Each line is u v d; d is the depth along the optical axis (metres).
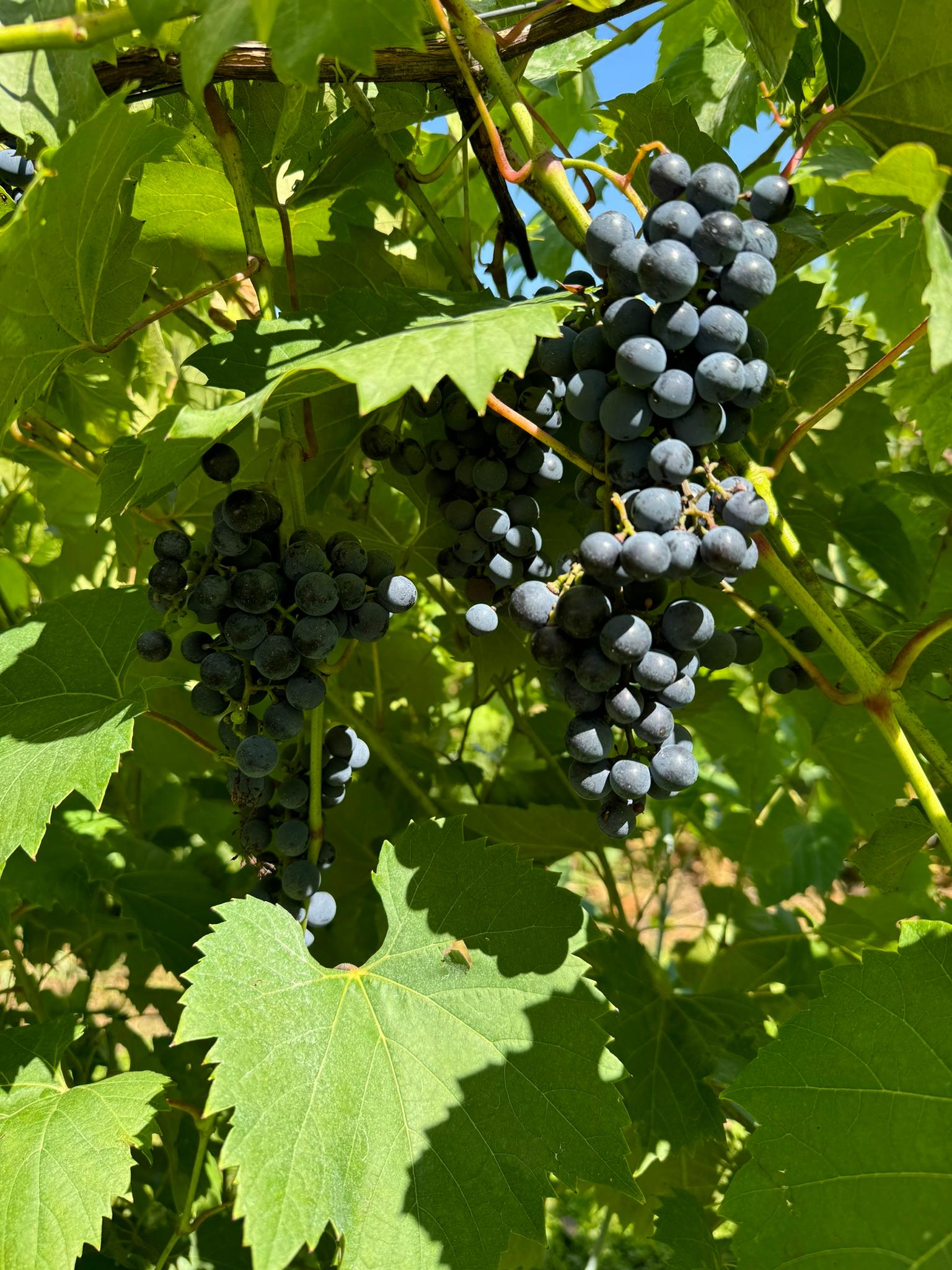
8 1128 0.34
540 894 0.35
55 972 0.71
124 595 0.38
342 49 0.26
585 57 0.52
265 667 0.31
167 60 0.34
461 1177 0.31
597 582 0.29
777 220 0.29
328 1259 0.53
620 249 0.27
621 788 0.29
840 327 0.53
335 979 0.34
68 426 0.58
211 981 0.32
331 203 0.49
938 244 0.25
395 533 0.57
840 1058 0.30
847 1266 0.28
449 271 0.48
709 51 0.65
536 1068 0.33
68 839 0.53
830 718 0.59
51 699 0.36
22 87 0.30
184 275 0.51
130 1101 0.35
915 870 0.69
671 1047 0.51
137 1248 0.54
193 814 0.69
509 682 0.57
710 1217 0.56
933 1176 0.28
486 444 0.39
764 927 0.69
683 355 0.28
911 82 0.32
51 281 0.32
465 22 0.33
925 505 0.67
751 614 0.35
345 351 0.29
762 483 0.33
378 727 0.56
